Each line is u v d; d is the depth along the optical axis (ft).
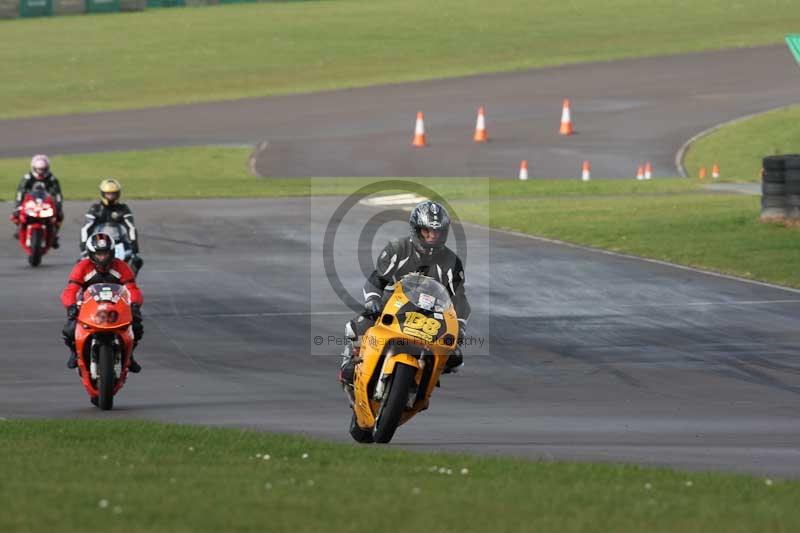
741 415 149.48
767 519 79.71
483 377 175.32
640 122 576.20
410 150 515.91
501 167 479.00
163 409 152.15
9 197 393.91
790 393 163.84
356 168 476.13
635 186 427.33
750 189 416.87
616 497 87.51
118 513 75.51
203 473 96.02
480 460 107.76
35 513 75.31
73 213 355.36
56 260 285.64
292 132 564.71
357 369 119.65
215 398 160.66
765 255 285.43
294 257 286.46
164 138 554.87
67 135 566.77
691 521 78.38
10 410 151.23
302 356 191.31
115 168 481.87
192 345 198.59
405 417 122.31
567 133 552.00
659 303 234.38
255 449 113.60
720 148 517.55
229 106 643.45
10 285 254.27
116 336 154.30
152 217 347.97
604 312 225.97
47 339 203.41
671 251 293.84
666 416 148.87
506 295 242.58
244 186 424.87
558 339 202.69
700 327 212.02
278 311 227.61
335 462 105.40
